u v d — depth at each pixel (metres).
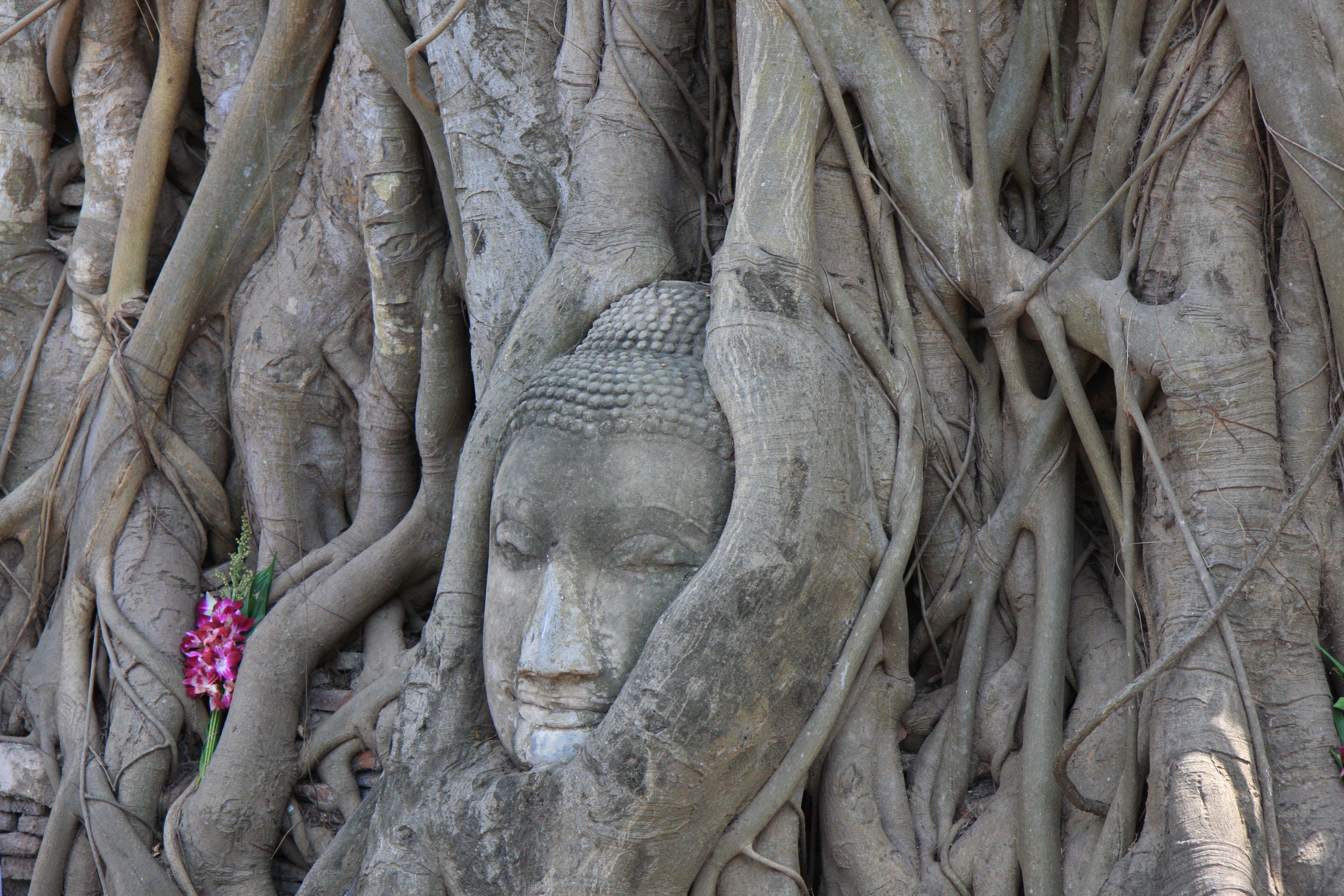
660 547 3.20
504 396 3.80
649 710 3.00
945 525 3.71
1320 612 3.17
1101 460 3.36
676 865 3.10
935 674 3.77
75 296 5.65
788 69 3.55
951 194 3.55
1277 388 3.19
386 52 4.66
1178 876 2.77
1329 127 2.98
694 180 4.18
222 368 5.43
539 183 4.31
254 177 5.20
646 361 3.39
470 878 3.22
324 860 3.81
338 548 5.04
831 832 3.33
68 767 4.77
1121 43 3.45
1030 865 3.14
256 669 4.66
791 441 3.15
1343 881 2.80
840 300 3.56
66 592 5.14
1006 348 3.58
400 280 4.92
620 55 4.09
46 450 5.61
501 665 3.38
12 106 5.72
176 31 5.35
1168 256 3.32
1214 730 2.92
